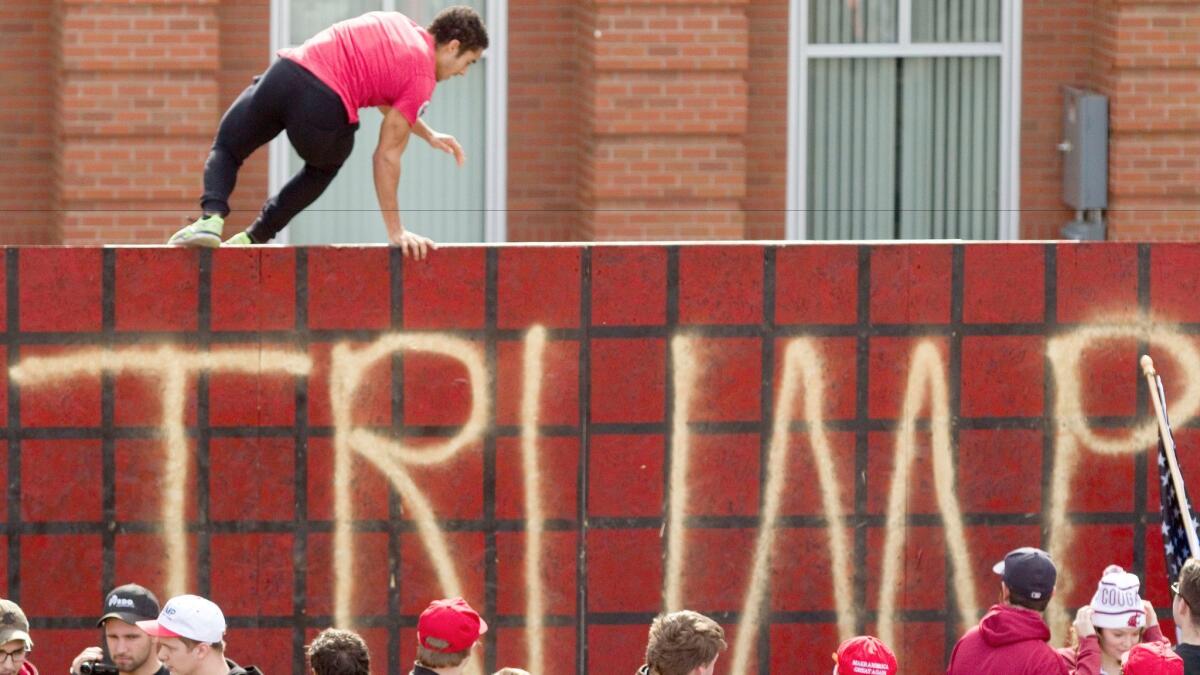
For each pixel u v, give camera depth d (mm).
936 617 35625
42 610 34312
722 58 48875
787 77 51188
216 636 27312
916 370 35125
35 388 33906
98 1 47281
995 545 35594
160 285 33875
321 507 34562
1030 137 52250
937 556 35531
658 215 48219
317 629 34781
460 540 34844
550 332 34562
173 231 46281
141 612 28000
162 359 34031
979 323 35094
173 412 34188
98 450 34125
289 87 32438
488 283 34344
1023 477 35438
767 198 51594
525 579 35031
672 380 34844
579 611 35156
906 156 52375
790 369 35000
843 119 52094
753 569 35344
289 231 42031
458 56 33250
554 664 35219
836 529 35375
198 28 47906
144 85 47750
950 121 52406
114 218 46719
